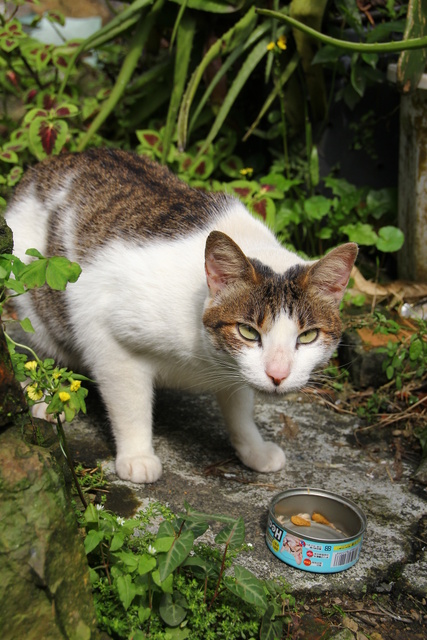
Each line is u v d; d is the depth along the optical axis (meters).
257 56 1.63
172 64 1.75
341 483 1.30
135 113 1.79
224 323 1.17
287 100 1.71
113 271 1.25
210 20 1.70
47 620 0.99
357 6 1.63
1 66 1.75
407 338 1.46
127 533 1.06
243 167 1.75
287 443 1.37
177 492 1.25
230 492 1.26
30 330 1.07
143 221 1.28
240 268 1.15
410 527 1.23
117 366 1.26
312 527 1.20
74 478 1.09
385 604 1.15
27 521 0.99
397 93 1.66
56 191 1.36
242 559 1.17
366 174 1.72
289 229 1.71
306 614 1.12
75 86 1.81
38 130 1.59
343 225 1.67
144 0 1.62
